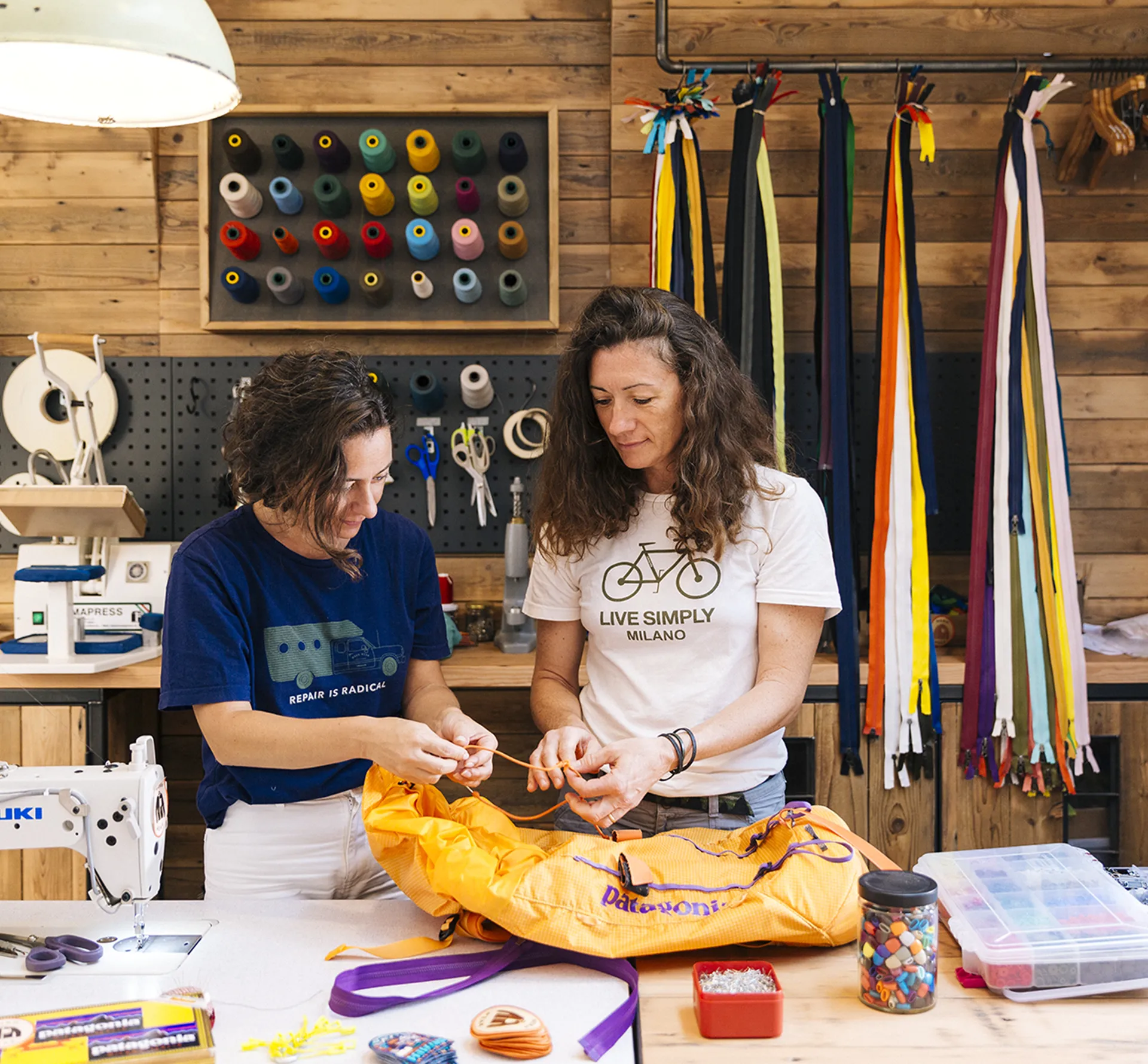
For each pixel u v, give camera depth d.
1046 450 2.60
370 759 1.32
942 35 2.87
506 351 2.95
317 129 2.88
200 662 1.37
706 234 2.70
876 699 2.56
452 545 2.93
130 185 2.90
